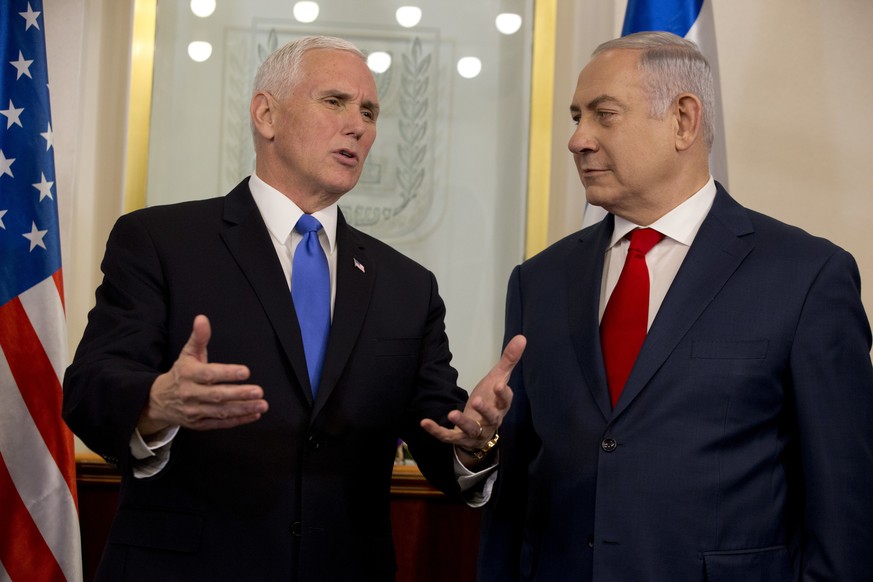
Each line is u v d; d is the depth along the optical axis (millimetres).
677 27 3107
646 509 1962
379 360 2219
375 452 2205
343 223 2363
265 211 2277
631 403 2021
